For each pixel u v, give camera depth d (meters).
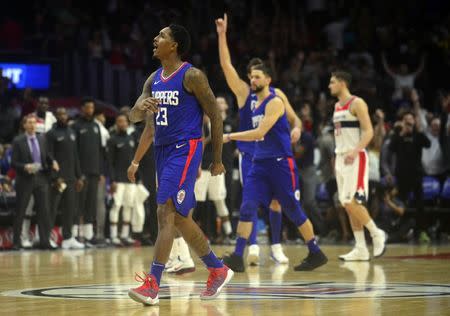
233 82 15.23
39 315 8.20
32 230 23.81
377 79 32.69
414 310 8.48
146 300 9.03
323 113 28.30
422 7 38.59
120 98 31.94
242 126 15.34
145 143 10.30
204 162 22.78
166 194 9.51
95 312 8.48
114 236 23.92
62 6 33.97
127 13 34.72
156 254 9.36
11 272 13.88
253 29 35.59
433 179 26.25
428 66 35.09
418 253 19.34
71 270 14.28
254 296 10.01
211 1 36.34
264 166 14.29
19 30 31.97
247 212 14.12
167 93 9.67
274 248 16.27
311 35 37.59
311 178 24.80
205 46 33.25
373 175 24.70
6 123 26.05
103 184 23.86
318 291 10.59
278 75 33.50
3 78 27.16
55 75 30.62
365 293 10.27
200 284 11.88
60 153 22.77
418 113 28.31
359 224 17.03
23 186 21.98
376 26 37.09
